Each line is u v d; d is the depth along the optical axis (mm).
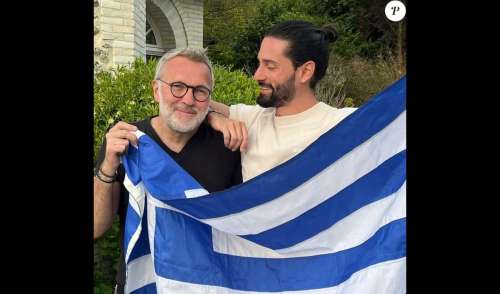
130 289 2018
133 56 6406
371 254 2006
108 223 2045
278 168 1973
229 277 2008
